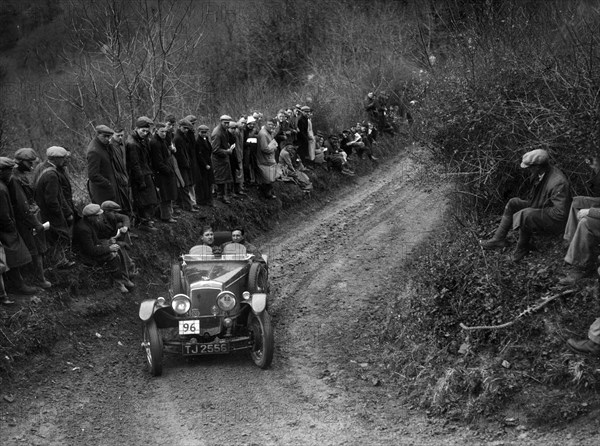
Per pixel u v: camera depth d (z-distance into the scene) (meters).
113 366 9.43
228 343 9.27
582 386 7.35
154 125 13.85
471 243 10.11
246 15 33.97
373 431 7.60
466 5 13.05
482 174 10.45
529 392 7.56
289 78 32.38
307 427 7.71
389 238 15.09
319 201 19.39
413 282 10.67
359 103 26.94
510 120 10.23
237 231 11.48
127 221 11.63
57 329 9.70
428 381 8.45
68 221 10.85
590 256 7.90
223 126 15.53
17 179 9.66
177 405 8.27
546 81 10.03
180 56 21.70
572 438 6.83
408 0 33.69
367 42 31.94
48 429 7.69
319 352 9.91
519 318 8.39
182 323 9.15
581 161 9.52
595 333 7.21
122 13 19.42
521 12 11.86
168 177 13.30
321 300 12.02
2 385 8.41
